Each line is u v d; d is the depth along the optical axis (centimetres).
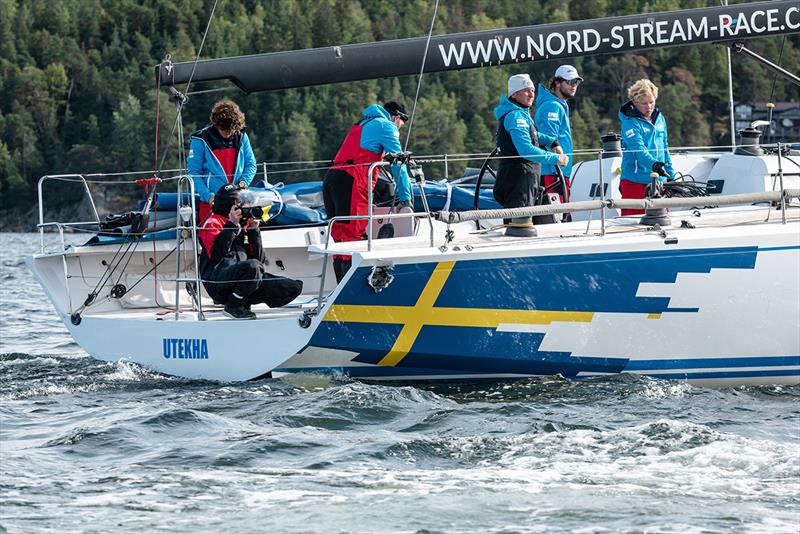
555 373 1870
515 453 1466
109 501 1296
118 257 2306
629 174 2269
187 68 2142
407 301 1791
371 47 2116
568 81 2203
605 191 2444
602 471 1388
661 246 1812
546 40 2119
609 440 1506
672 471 1383
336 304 1792
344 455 1471
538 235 1930
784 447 1465
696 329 1845
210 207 2136
